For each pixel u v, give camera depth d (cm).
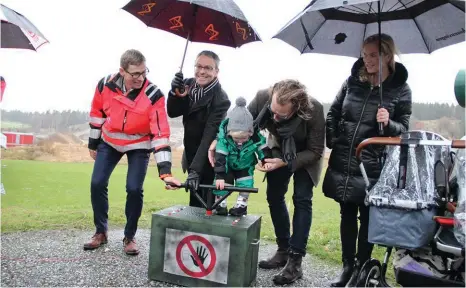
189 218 275
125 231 341
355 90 283
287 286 294
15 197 486
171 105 312
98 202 344
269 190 321
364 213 282
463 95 239
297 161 287
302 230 300
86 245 345
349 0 223
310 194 305
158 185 611
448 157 235
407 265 228
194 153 327
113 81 324
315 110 292
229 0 280
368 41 274
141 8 326
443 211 236
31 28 371
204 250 270
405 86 277
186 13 321
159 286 280
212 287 270
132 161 333
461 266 221
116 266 313
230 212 292
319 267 337
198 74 308
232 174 293
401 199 223
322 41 323
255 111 308
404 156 229
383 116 258
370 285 248
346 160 280
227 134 277
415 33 302
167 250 279
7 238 365
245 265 265
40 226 404
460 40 282
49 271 298
